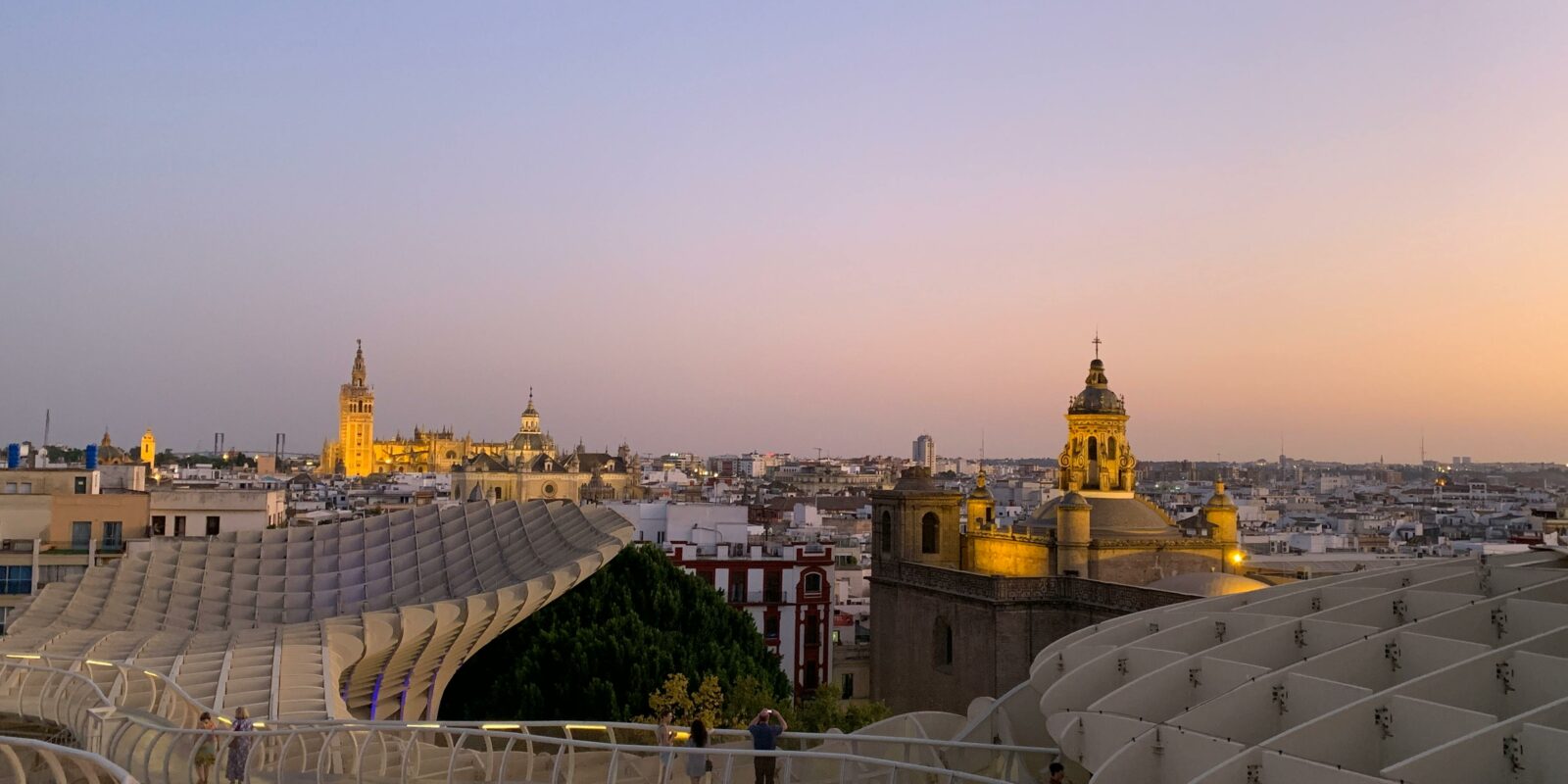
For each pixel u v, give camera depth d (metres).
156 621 72.50
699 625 84.25
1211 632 39.41
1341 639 35.03
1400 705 27.58
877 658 106.50
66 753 28.33
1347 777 24.64
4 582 93.00
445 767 41.53
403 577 82.81
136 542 96.19
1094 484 102.62
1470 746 24.59
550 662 74.19
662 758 32.97
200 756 35.97
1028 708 42.34
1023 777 37.19
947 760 39.50
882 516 107.38
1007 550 100.12
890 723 43.91
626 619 77.19
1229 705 30.98
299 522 145.75
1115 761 29.59
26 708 45.53
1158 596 77.81
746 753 31.39
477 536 88.00
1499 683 28.94
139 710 40.91
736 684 67.50
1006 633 87.94
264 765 38.12
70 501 99.19
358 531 92.25
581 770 40.56
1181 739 29.39
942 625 96.06
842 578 156.50
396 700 65.69
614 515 78.19
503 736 34.97
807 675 117.50
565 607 80.44
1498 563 42.75
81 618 71.12
